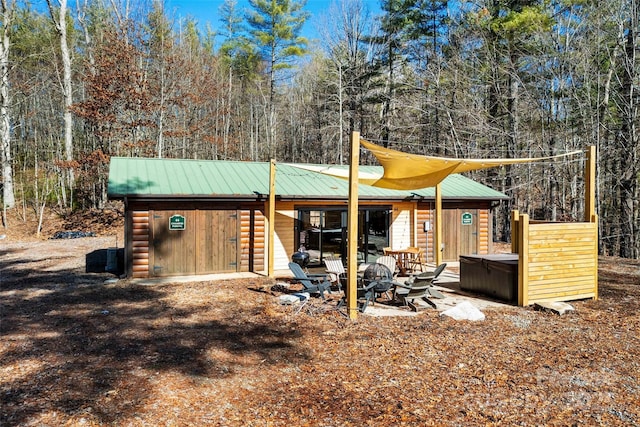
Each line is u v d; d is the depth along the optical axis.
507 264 9.40
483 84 23.12
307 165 12.95
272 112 36.94
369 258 14.49
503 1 21.16
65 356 5.98
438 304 9.20
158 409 4.47
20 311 8.45
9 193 25.22
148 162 13.66
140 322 7.71
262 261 13.04
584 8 19.61
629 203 18.34
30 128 32.59
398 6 27.36
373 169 16.42
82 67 28.31
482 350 6.34
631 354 6.19
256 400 4.73
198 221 12.26
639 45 18.59
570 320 7.91
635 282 11.33
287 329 7.32
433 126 25.19
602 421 4.35
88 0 31.20
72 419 4.23
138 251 11.72
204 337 6.88
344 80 29.45
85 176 25.59
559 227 9.22
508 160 9.46
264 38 36.03
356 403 4.68
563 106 21.33
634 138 18.09
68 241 20.55
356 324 7.62
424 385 5.16
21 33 30.03
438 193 13.33
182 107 27.25
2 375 5.30
